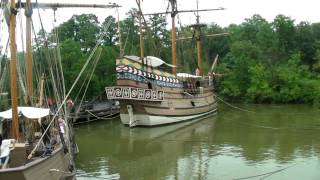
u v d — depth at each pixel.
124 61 44.03
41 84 24.23
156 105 46.31
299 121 48.94
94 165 28.00
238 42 96.00
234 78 85.88
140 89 44.03
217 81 85.69
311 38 99.56
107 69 62.53
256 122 48.84
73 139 29.11
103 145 35.47
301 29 99.69
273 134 39.19
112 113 55.47
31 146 18.34
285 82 80.88
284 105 76.38
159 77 47.19
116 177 24.72
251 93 82.19
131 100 44.12
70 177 21.47
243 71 85.25
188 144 35.03
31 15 20.94
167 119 47.88
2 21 20.05
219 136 38.81
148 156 30.61
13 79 16.89
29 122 19.92
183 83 51.53
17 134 17.03
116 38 79.06
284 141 35.25
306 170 25.16
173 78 49.53
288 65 86.19
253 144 34.19
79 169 26.92
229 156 29.69
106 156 30.89
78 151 30.45
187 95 52.28
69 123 29.12
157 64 47.78
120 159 29.77
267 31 95.56
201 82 58.25
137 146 34.69
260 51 92.81
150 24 86.75
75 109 49.16
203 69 89.81
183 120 50.97
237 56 92.50
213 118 54.81
